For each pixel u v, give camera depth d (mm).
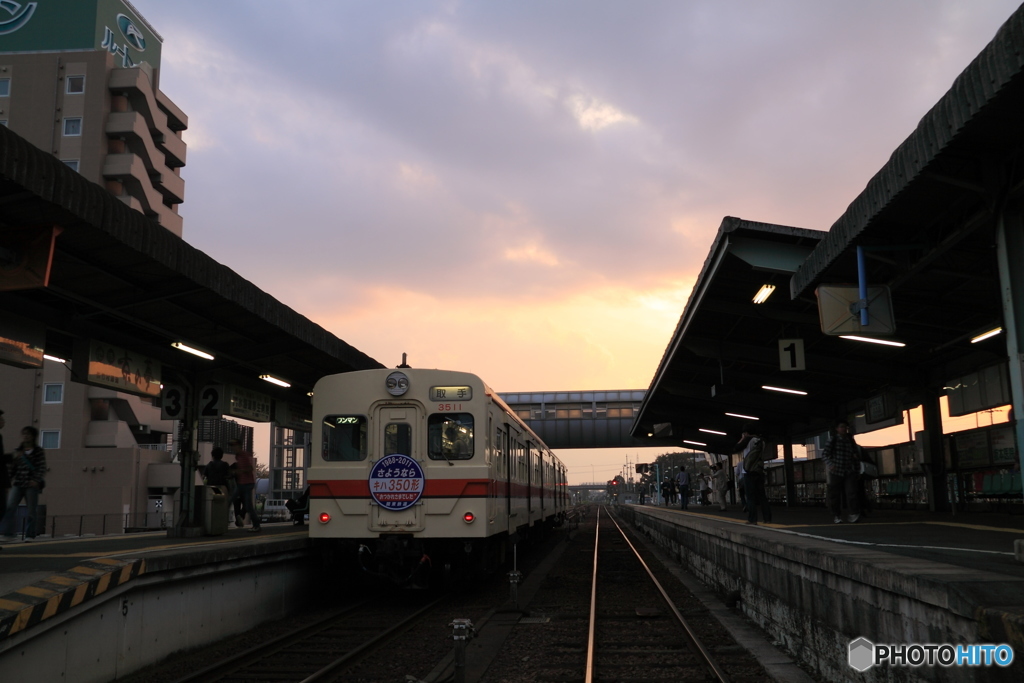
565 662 7699
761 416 29297
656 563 18484
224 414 13812
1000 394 14945
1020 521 12688
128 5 49656
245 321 12367
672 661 7625
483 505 10984
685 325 17562
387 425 11422
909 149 7348
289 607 10953
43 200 7188
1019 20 5398
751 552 9734
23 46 45906
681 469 28609
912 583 4754
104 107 43125
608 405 50031
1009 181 7102
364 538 11086
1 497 8891
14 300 9867
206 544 10406
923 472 18391
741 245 12367
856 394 22781
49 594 5953
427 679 6980
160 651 7594
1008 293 7020
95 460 38031
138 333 12375
